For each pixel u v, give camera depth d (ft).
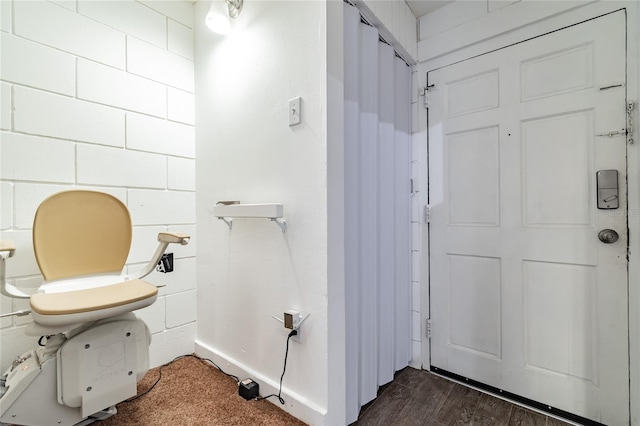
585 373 4.15
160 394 4.41
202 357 5.54
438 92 5.63
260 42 4.52
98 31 4.67
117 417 3.88
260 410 4.08
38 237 3.70
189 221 5.78
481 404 4.61
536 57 4.57
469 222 5.25
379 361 5.02
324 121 3.67
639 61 3.82
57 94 4.26
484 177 5.08
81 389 3.27
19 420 3.11
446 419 4.25
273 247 4.31
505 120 4.85
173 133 5.58
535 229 4.58
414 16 5.85
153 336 5.20
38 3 4.09
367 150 4.62
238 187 4.91
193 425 3.77
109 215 4.34
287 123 4.11
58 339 3.43
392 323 5.22
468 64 5.26
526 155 4.66
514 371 4.72
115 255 4.36
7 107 3.87
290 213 4.08
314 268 3.78
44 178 4.16
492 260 4.99
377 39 4.77
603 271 4.05
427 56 5.75
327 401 3.66
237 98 4.93
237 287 4.91
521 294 4.69
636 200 3.84
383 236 5.10
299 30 3.96
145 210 5.19
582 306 4.19
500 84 4.91
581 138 4.22
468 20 5.24
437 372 5.59
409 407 4.53
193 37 5.93
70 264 3.95
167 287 5.41
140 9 5.16
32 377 3.16
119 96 4.90
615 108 3.97
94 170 4.62
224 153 5.19
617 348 3.94
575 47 4.25
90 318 3.08
